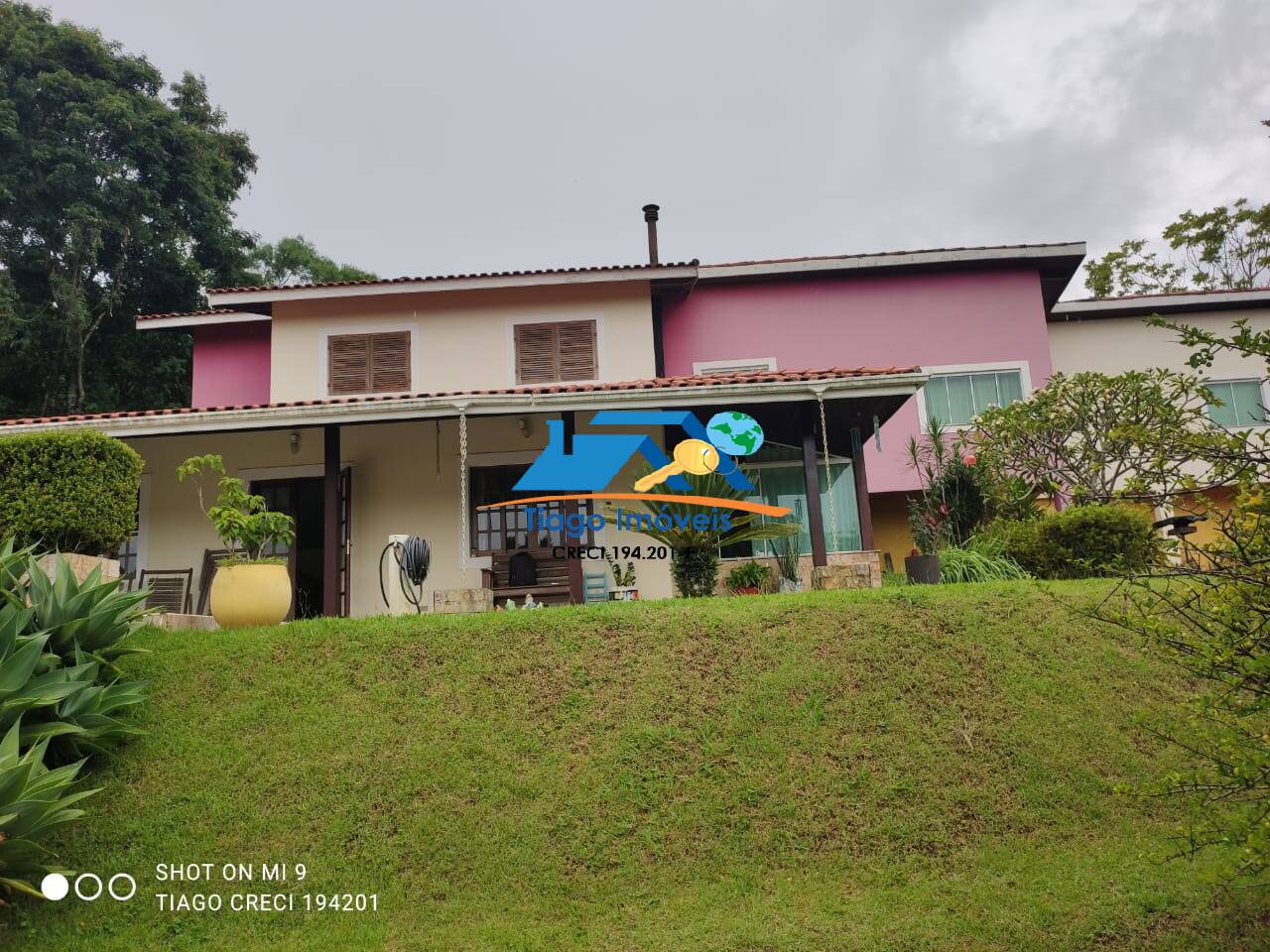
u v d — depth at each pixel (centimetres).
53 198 2458
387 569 1360
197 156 2691
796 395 1191
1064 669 777
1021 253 1702
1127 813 636
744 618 858
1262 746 468
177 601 1279
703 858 609
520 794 658
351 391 1577
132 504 983
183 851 608
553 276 1568
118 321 2642
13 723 618
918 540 1296
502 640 832
